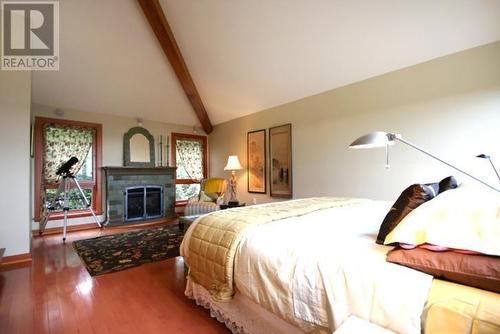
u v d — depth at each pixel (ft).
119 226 16.31
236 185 18.85
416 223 3.36
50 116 15.23
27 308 6.43
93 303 6.67
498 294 2.59
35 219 14.57
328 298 3.44
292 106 14.93
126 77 15.07
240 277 4.75
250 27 11.27
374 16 8.99
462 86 8.98
